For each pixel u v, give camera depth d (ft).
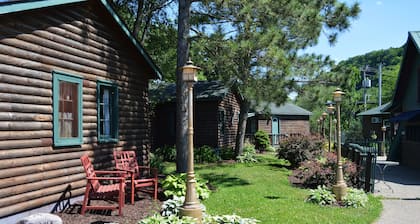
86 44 24.66
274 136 81.71
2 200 17.37
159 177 34.04
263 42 34.09
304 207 23.45
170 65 61.98
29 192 19.11
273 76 37.73
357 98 130.41
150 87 67.21
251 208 23.00
